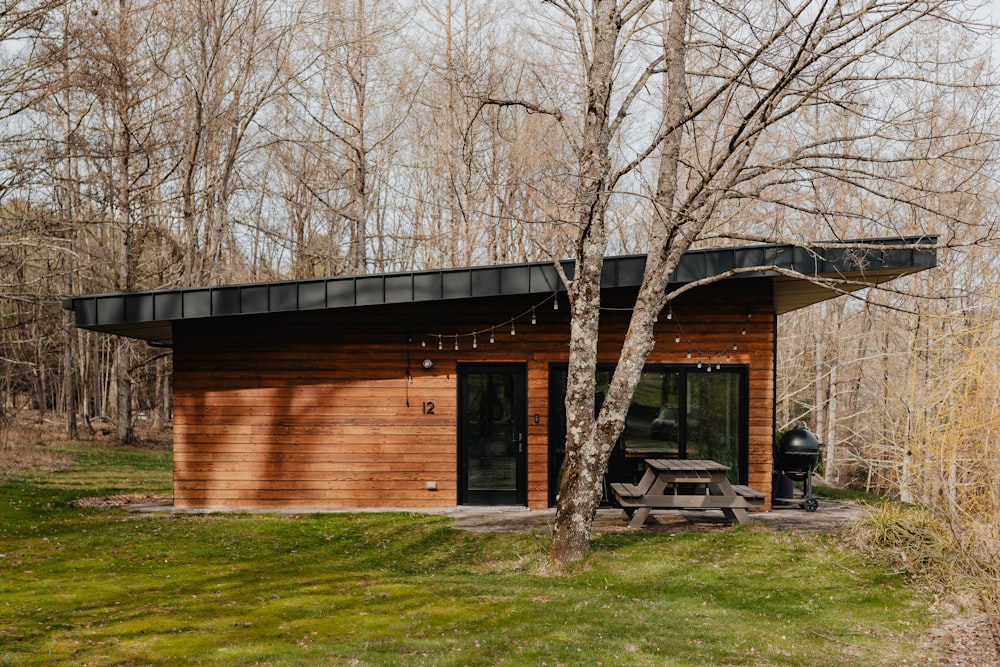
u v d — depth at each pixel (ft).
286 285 35.17
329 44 68.18
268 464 39.73
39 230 53.83
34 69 52.65
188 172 66.08
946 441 26.09
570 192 46.37
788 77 23.43
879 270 34.01
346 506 39.60
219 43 65.00
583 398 28.35
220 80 67.97
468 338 39.58
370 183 82.33
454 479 39.45
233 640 19.42
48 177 55.57
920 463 29.45
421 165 86.84
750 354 38.27
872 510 29.60
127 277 70.03
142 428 100.94
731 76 24.32
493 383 39.86
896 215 62.23
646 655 18.34
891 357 69.97
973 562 22.84
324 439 39.70
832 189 65.62
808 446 37.63
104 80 57.21
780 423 88.22
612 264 34.81
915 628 21.44
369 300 35.17
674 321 38.60
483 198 71.00
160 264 79.10
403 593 24.38
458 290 35.12
